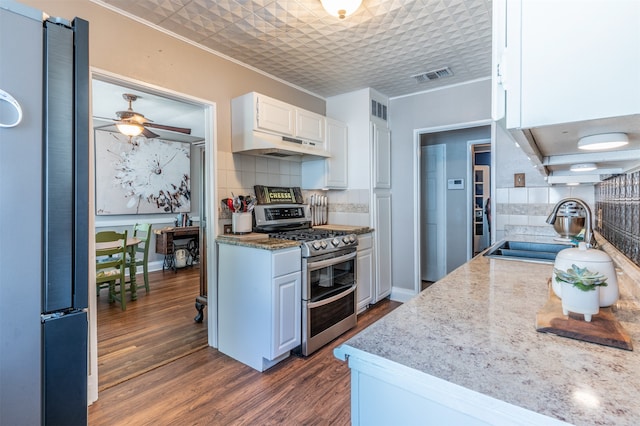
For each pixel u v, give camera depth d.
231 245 2.40
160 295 3.96
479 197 5.08
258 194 2.87
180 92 2.28
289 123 2.79
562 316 0.86
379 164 3.50
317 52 2.56
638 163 1.15
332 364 2.28
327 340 2.57
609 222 1.79
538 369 0.64
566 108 0.58
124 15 1.97
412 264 3.61
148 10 1.97
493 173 2.91
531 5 0.61
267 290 2.15
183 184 5.59
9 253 0.85
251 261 2.25
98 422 1.68
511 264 1.66
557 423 0.50
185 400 1.87
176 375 2.14
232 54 2.58
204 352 2.49
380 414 0.71
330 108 3.68
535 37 0.61
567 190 2.56
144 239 4.12
